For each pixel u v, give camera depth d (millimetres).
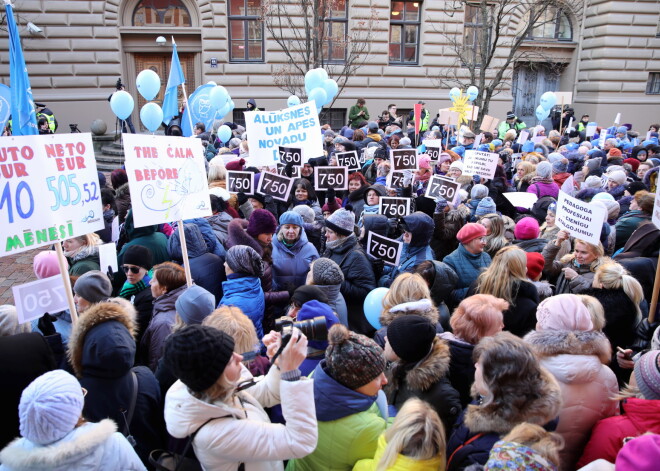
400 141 8906
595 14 20422
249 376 2406
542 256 4047
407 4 18734
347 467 2234
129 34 17047
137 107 17844
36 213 2932
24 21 15797
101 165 14648
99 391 2393
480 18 18703
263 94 17922
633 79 20625
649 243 4434
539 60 20828
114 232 5156
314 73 9234
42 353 2496
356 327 4086
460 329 2738
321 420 2230
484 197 5949
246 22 17688
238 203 6160
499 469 1623
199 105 10328
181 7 17484
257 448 1898
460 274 4078
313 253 4309
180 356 1858
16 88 4121
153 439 2590
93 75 16766
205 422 1940
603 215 3773
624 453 1620
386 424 2279
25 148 2881
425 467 1873
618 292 3334
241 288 3445
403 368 2500
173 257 4305
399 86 18891
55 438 1832
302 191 6012
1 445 2385
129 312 2660
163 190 3555
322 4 14891
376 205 5680
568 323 2473
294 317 3055
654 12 20047
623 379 3246
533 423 1919
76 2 16062
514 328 3340
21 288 2941
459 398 2439
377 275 4461
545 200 6094
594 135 14930
